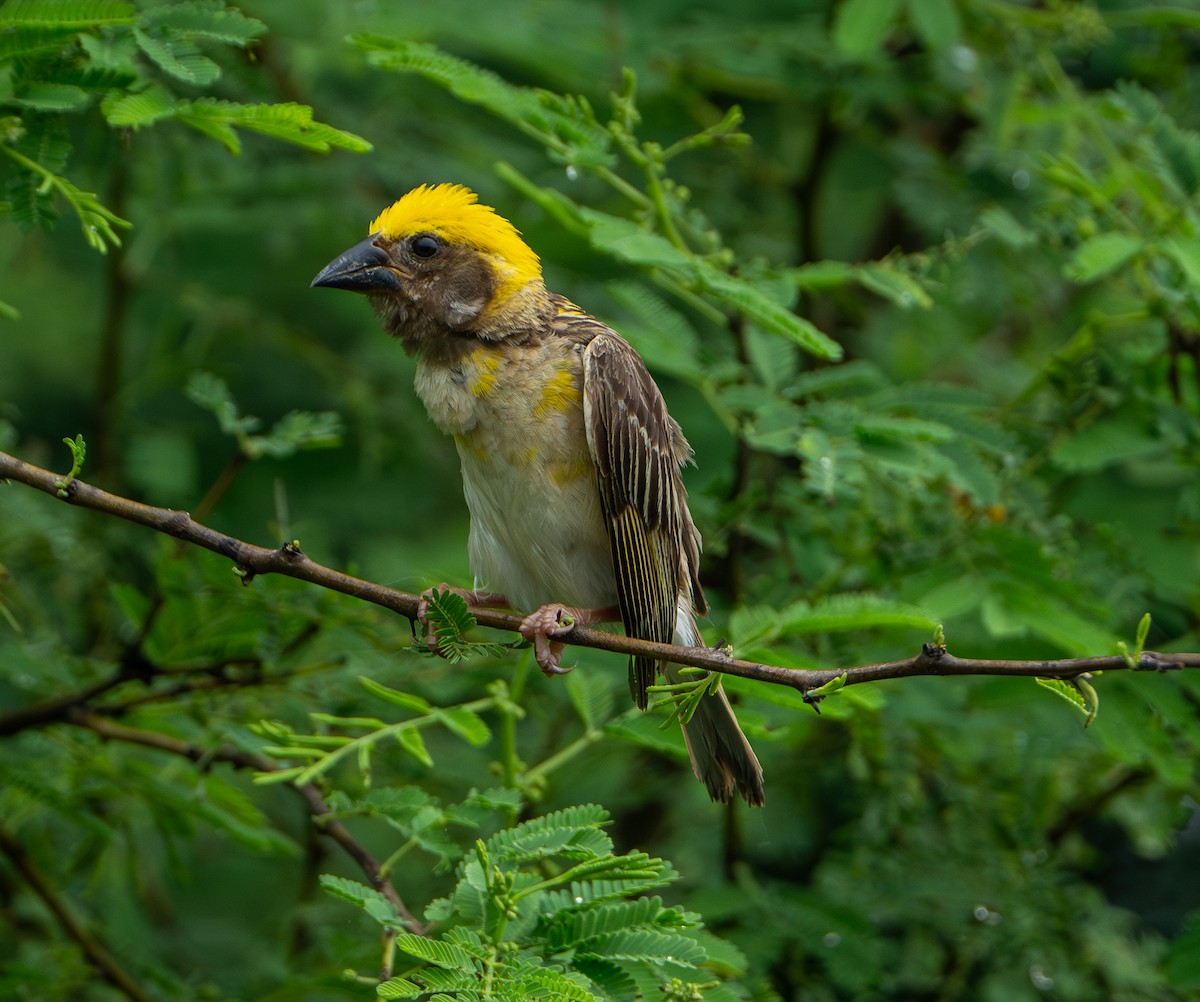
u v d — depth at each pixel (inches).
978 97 497.4
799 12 549.3
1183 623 431.2
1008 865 437.4
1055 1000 446.6
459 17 496.1
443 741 451.8
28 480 274.1
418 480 572.7
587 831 281.6
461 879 287.1
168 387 571.5
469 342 354.6
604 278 563.2
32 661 387.2
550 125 380.5
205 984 439.5
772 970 418.9
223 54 419.5
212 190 522.3
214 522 534.0
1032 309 541.3
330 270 357.1
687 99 542.6
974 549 399.9
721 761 338.6
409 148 532.4
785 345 413.4
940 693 415.5
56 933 433.7
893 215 593.3
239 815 386.0
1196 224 393.1
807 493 430.6
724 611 433.4
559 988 242.1
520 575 366.0
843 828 465.7
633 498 347.6
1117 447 411.8
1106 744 381.4
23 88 304.0
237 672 388.2
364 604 371.9
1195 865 521.3
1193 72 532.4
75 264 572.1
